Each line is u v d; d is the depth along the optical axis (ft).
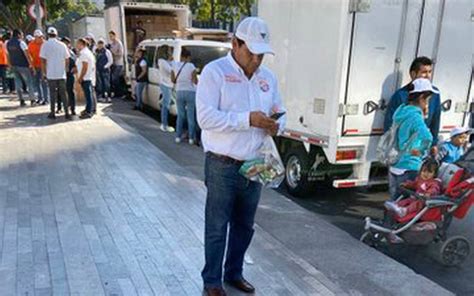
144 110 40.83
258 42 9.19
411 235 15.06
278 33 21.39
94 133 28.35
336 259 14.25
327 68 18.76
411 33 18.81
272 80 10.32
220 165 9.82
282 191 22.50
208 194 10.16
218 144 9.76
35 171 19.90
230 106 9.59
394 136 16.15
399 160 16.02
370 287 12.55
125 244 13.21
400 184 15.84
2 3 89.97
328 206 20.65
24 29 92.63
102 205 16.24
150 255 12.65
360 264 13.99
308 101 19.93
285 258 13.48
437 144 18.08
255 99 9.80
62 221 14.60
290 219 17.49
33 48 37.55
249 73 9.76
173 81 28.35
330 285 12.03
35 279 11.04
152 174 20.47
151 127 33.32
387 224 15.60
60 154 23.02
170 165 22.21
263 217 17.51
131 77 45.62
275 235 15.89
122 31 50.65
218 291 10.48
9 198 16.44
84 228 14.16
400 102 17.30
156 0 71.36
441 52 19.62
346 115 18.63
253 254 13.61
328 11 18.44
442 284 14.06
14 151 23.13
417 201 15.02
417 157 15.89
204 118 9.41
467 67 20.35
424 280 13.15
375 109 18.93
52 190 17.54
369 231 15.79
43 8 45.06
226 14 73.05
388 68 18.75
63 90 32.35
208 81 9.44
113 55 47.91
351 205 20.85
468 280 14.35
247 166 9.73
